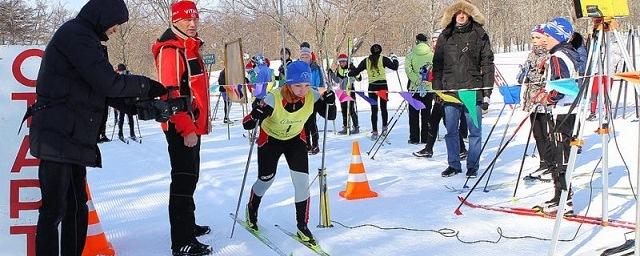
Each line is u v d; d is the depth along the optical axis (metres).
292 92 3.91
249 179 6.20
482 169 6.44
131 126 10.69
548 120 4.51
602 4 3.46
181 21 3.64
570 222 4.21
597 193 4.99
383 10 16.83
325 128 4.25
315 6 15.15
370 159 7.34
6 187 3.23
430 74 8.29
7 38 18.11
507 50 41.66
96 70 2.78
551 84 4.34
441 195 5.25
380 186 5.72
